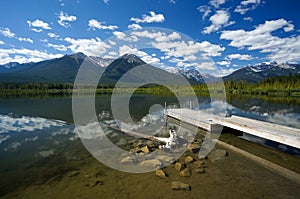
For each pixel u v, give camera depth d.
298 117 14.58
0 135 9.38
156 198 4.14
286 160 6.32
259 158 6.46
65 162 6.11
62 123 12.09
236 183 4.81
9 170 5.57
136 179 4.98
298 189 4.55
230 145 7.80
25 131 10.14
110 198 4.14
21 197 4.22
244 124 8.50
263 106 22.47
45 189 4.54
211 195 4.27
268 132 7.17
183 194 4.30
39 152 7.04
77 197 4.19
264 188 4.59
